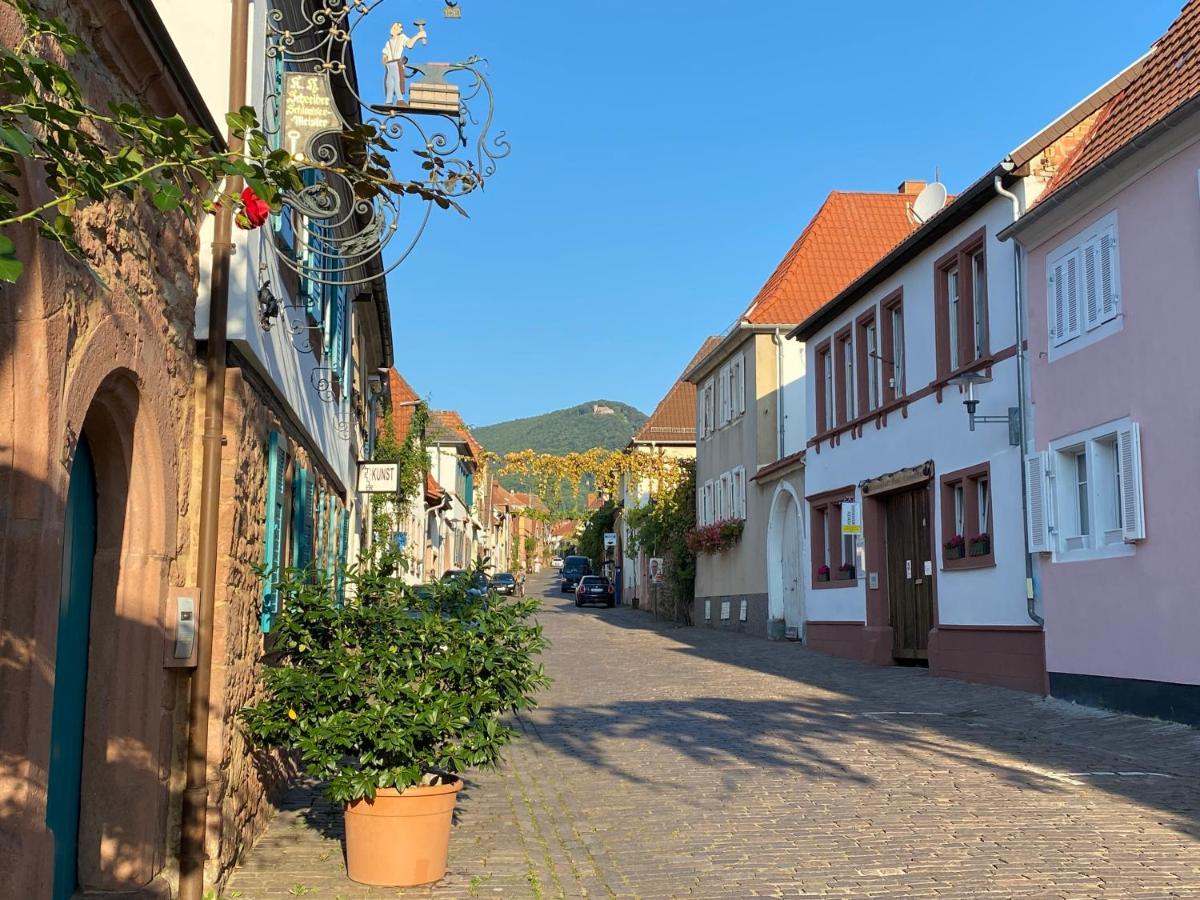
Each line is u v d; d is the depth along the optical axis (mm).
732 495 31984
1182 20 13711
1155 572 12336
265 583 7398
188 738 5852
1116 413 13094
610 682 17281
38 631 3775
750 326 29656
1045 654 14750
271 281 7316
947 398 17953
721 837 7355
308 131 7332
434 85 6598
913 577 19797
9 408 3732
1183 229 11852
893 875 6387
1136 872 6383
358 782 6070
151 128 3307
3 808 3658
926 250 18922
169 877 5691
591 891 6164
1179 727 11648
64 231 3207
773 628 27859
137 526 5352
